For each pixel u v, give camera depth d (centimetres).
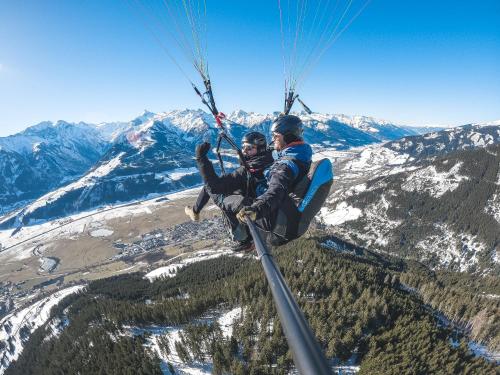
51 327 12912
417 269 17562
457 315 9450
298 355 217
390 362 6188
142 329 9100
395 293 9556
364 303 8075
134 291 13838
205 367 7038
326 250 13012
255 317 7875
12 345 13875
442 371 6147
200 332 7825
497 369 6888
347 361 6656
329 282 9125
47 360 9762
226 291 9400
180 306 9288
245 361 6756
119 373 7319
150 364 7150
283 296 301
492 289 15000
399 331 7238
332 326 7225
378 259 17762
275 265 383
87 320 10919
